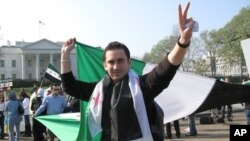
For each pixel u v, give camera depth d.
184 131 15.80
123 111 2.88
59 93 11.33
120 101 2.90
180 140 13.10
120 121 2.88
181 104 5.60
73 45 3.37
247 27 64.75
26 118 16.45
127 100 2.89
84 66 4.88
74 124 6.16
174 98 5.64
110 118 2.95
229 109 18.72
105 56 3.03
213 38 74.06
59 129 6.37
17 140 13.87
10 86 23.23
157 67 2.88
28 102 16.61
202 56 87.38
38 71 107.44
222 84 5.61
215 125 17.19
